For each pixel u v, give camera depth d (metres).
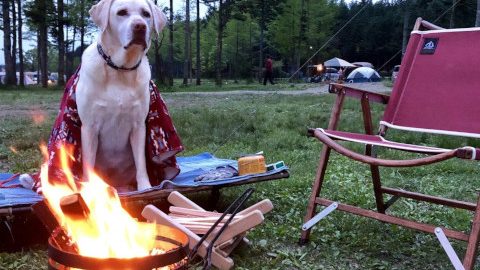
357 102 14.28
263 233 3.50
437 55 3.78
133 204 4.10
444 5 33.12
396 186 5.07
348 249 3.29
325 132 3.20
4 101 16.92
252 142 7.46
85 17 35.28
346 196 4.62
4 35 31.31
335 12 53.34
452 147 7.21
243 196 2.50
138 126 3.84
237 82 45.75
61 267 1.78
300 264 3.04
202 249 2.79
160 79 30.72
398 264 3.11
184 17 42.75
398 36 67.12
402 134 8.10
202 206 4.21
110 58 3.59
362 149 6.83
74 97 3.71
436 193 4.90
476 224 2.71
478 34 3.66
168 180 3.67
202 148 7.05
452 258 2.79
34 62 75.44
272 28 51.56
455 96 3.60
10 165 5.94
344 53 69.12
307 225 3.33
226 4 35.91
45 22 31.17
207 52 61.78
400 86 3.84
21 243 3.24
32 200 3.12
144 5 3.68
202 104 14.89
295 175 5.36
